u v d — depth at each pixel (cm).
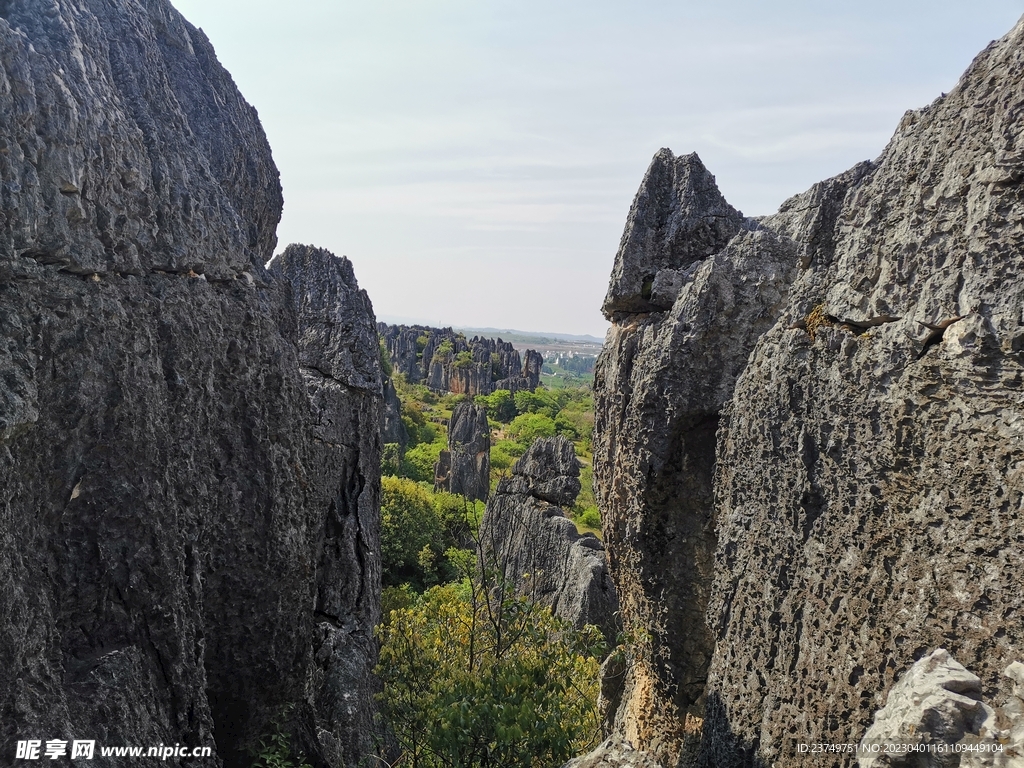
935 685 481
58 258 645
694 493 1078
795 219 1210
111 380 693
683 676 1110
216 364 858
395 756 1495
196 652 800
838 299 719
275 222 1392
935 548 590
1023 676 461
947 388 593
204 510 829
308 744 1029
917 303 629
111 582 698
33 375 608
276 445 928
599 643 1191
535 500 3338
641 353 1147
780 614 758
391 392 7631
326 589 1623
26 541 618
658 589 1112
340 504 1709
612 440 1248
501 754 955
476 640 1184
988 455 555
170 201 800
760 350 834
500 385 12662
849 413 689
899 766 467
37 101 622
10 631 564
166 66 1027
